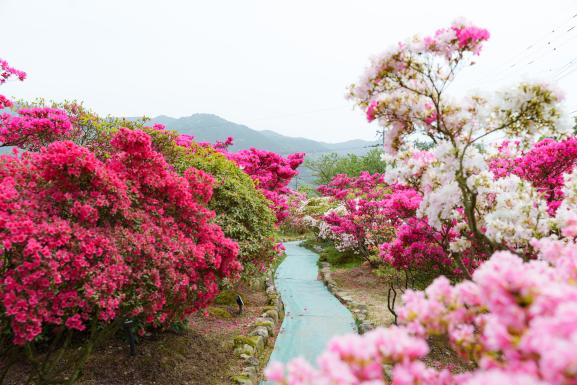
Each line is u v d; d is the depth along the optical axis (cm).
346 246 1456
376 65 330
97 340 399
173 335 617
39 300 319
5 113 754
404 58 322
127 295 404
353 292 1072
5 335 402
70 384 381
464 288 193
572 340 110
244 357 595
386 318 776
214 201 835
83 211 364
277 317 854
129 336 523
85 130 827
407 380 153
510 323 144
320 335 768
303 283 1277
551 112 300
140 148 455
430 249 613
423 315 195
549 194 551
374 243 1268
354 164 3503
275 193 1587
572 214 333
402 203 596
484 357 163
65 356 496
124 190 404
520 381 119
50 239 325
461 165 336
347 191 1612
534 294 140
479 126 336
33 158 395
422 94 338
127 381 472
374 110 343
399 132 367
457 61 313
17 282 318
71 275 338
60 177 379
